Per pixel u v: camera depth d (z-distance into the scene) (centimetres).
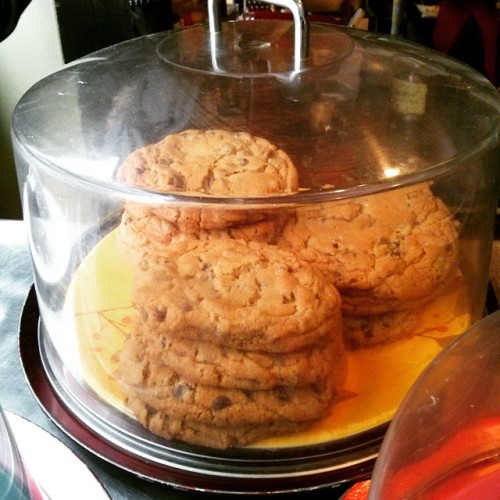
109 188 45
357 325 47
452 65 53
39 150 47
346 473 41
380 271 45
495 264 60
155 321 41
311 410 42
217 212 45
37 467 40
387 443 34
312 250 46
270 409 41
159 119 49
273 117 49
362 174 45
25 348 51
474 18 72
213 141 48
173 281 42
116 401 44
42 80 55
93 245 51
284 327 40
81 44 93
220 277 42
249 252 44
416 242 47
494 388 35
